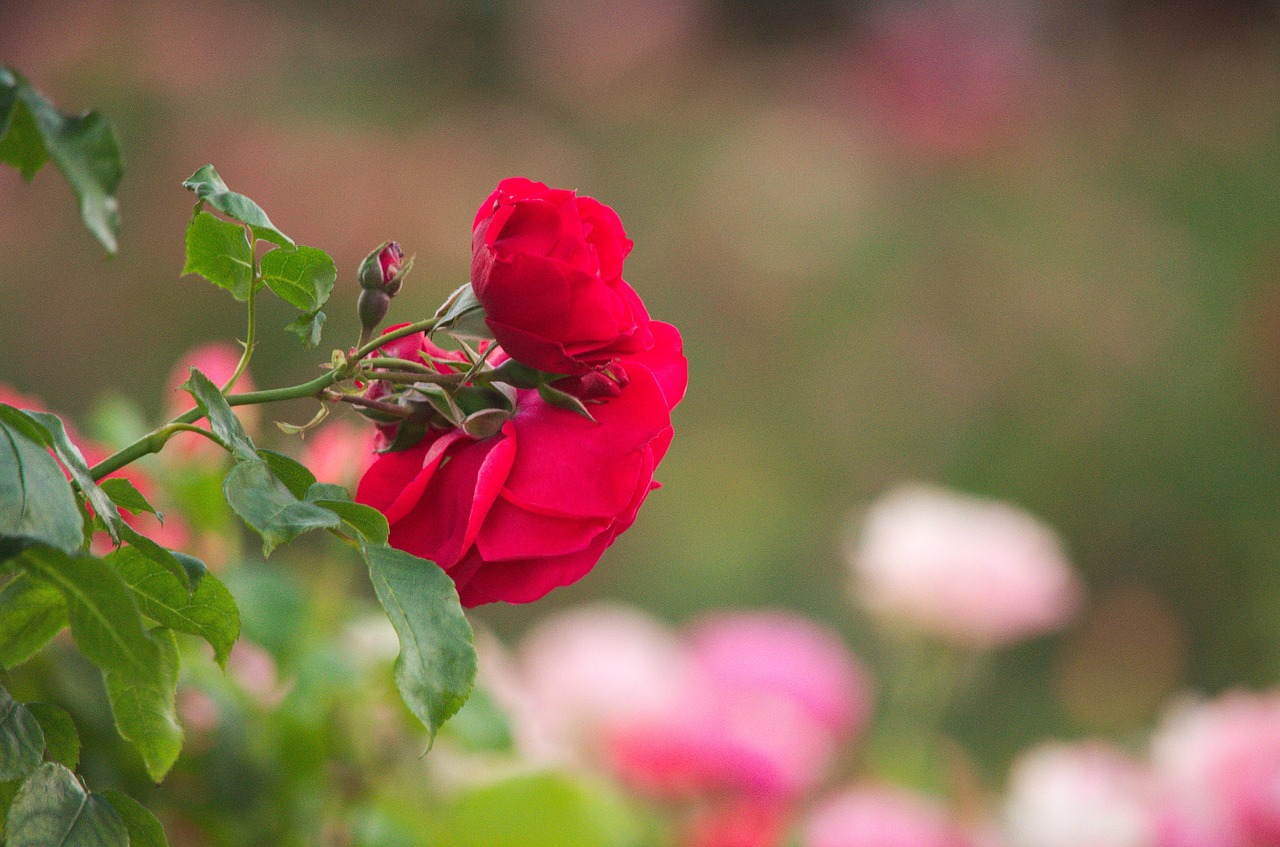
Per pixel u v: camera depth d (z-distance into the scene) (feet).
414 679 4.17
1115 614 20.95
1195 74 27.66
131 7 23.98
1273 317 22.54
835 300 23.30
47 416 4.16
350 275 21.91
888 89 26.66
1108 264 23.48
